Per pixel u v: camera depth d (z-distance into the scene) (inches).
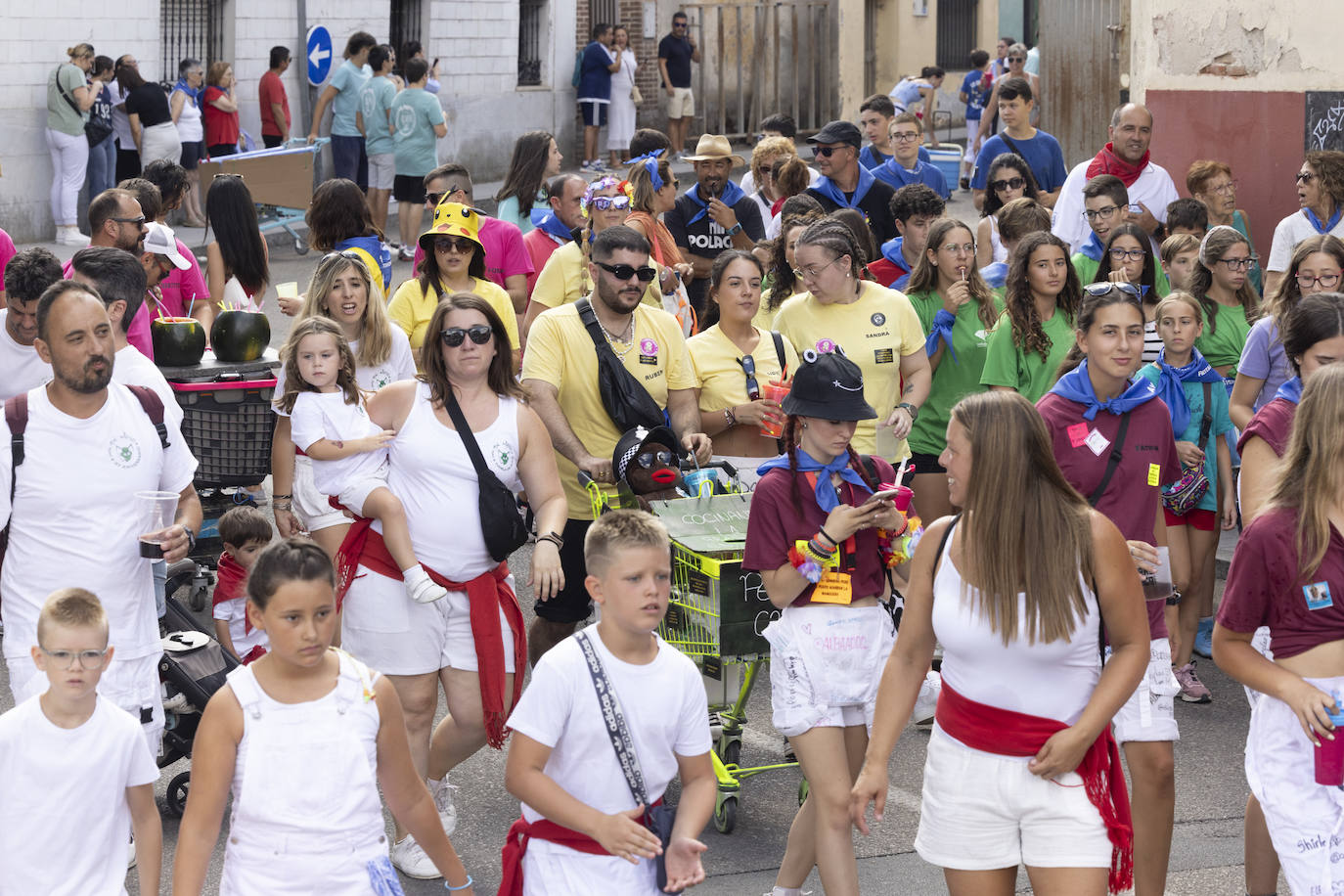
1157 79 587.8
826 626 220.1
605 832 177.0
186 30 928.3
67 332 222.8
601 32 1138.0
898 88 1200.2
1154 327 330.0
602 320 297.0
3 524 229.0
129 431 235.6
